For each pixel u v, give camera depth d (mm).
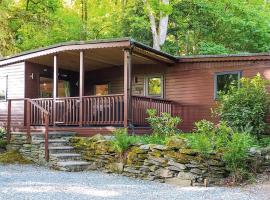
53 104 14625
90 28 27547
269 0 28359
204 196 7879
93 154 12031
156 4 22719
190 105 16016
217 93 15375
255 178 9281
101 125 13984
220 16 24109
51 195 7988
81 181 9750
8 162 12664
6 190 8438
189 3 24984
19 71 16484
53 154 12133
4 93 16938
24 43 25750
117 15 26797
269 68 14352
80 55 14070
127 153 10938
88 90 19062
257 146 10805
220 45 23906
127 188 8891
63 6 29203
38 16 26062
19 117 16266
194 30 25375
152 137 11969
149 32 24922
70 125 14531
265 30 24703
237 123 12992
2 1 24719
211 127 10617
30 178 10055
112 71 18000
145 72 17312
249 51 25766
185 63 16234
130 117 13234
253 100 13234
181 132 14461
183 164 9562
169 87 16625
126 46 13039
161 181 9883
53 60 16125
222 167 9406
